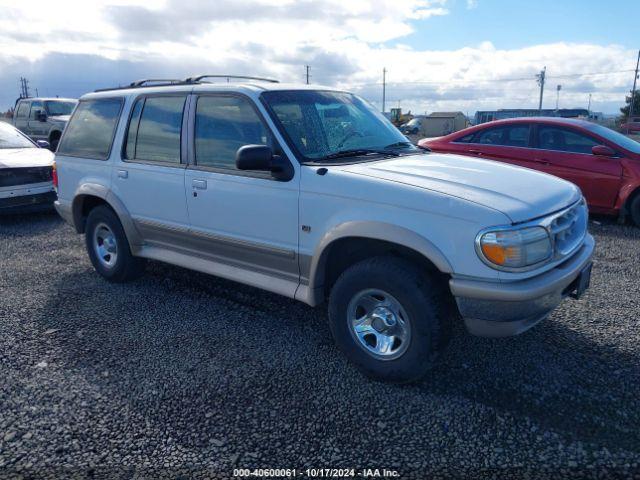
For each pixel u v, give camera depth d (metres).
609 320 4.17
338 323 3.41
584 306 4.46
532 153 7.82
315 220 3.47
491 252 2.84
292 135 3.71
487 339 3.87
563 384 3.27
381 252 3.44
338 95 4.45
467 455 2.65
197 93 4.26
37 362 3.64
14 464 2.62
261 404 3.12
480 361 3.56
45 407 3.11
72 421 2.97
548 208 3.13
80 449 2.73
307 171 3.52
